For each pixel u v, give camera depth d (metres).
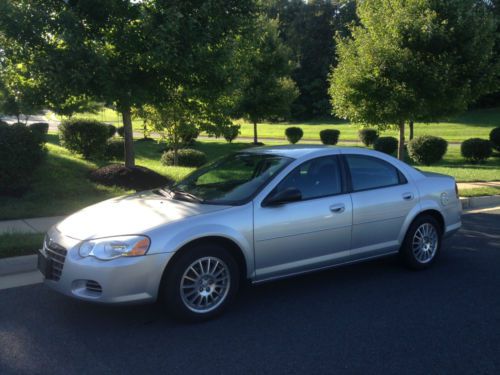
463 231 8.02
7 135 8.83
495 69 13.36
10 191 9.07
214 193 4.96
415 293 5.18
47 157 11.17
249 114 30.38
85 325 4.31
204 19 9.05
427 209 5.87
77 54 8.42
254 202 4.69
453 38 13.02
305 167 5.12
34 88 9.45
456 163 21.95
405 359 3.74
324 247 5.10
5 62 9.18
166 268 4.23
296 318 4.51
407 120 14.19
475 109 63.91
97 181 10.34
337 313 4.64
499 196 10.97
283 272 4.88
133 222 4.33
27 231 7.09
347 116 14.87
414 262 5.87
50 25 8.45
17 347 3.90
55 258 4.32
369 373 3.53
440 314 4.62
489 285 5.44
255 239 4.62
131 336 4.11
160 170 11.89
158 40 8.45
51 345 3.94
